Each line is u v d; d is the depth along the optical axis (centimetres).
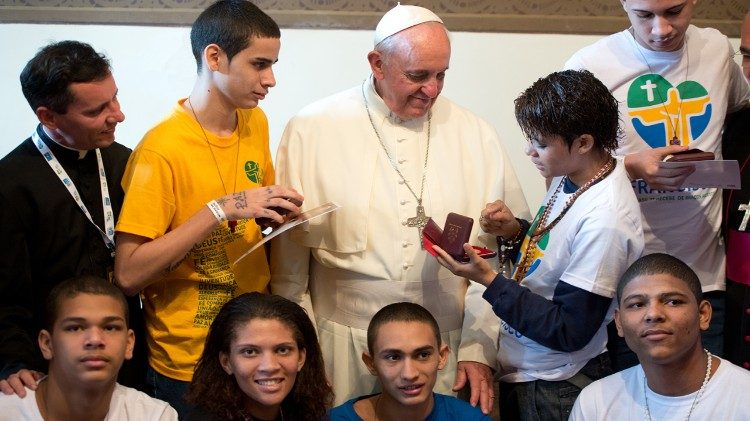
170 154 304
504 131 453
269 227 306
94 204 312
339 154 331
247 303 288
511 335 314
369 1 445
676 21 325
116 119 301
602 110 289
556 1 450
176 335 312
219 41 301
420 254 328
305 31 446
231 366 284
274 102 447
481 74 451
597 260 285
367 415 304
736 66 356
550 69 453
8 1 440
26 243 300
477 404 316
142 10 442
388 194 329
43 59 293
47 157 304
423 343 295
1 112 442
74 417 274
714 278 346
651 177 301
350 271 330
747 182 339
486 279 299
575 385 303
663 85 341
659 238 339
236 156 317
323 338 338
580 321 288
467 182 336
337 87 448
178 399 313
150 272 296
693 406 277
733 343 339
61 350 268
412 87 316
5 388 276
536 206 454
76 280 277
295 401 292
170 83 444
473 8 449
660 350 272
